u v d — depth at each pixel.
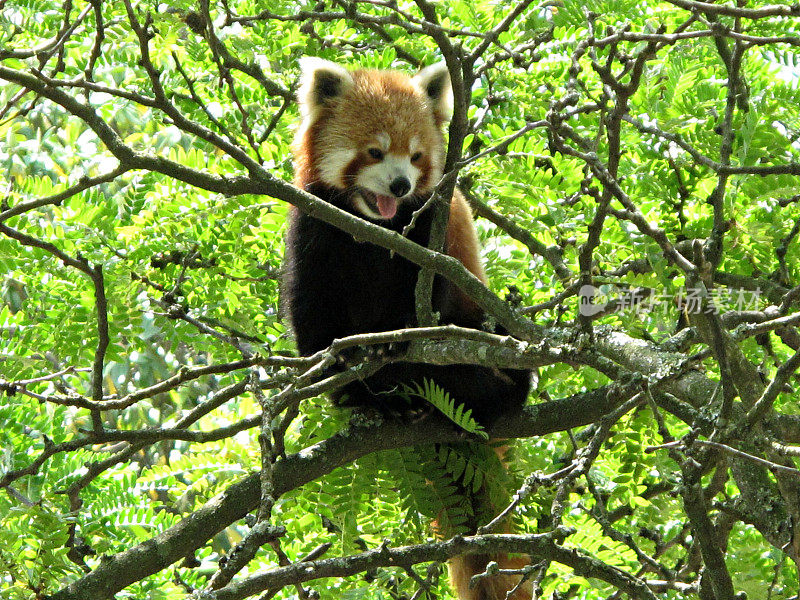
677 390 5.99
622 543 6.26
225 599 5.38
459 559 8.46
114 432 6.39
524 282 8.83
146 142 13.16
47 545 6.07
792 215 7.92
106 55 8.62
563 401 7.67
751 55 8.73
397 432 7.14
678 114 7.79
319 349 8.83
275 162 8.73
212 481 8.09
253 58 8.64
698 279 4.67
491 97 7.92
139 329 7.52
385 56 9.91
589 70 8.85
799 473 4.31
